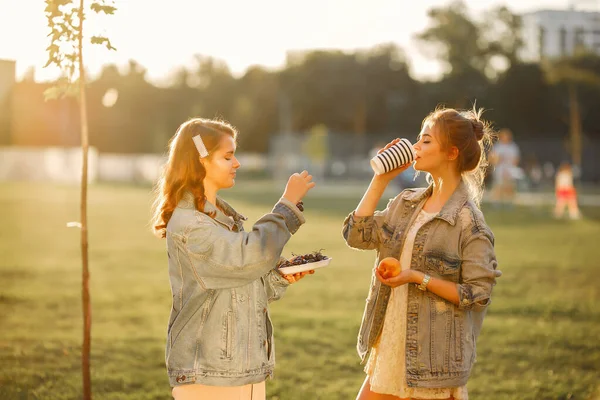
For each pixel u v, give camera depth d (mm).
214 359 3229
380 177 3635
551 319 8016
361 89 68438
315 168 55875
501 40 64750
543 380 5793
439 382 3418
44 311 8438
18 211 23953
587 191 40219
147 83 71188
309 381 5793
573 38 28000
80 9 4191
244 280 3260
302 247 14695
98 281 10602
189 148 3367
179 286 3307
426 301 3477
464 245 3488
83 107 4293
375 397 3617
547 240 15695
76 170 55406
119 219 21312
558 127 61438
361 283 10562
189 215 3307
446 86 65188
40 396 5367
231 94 71938
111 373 5969
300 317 8047
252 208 24422
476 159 3607
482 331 7395
